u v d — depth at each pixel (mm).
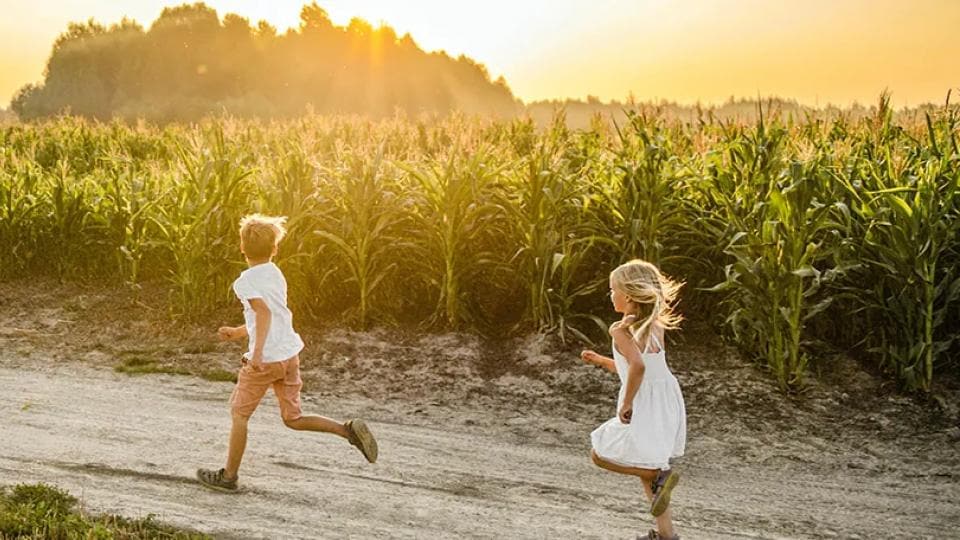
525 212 11219
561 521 6242
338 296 11688
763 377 9719
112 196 13555
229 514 5750
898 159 10602
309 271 11453
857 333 10250
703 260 10906
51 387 9242
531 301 11078
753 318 9945
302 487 6465
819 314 10438
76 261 13500
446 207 11047
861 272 10094
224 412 8633
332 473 6910
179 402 8945
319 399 9406
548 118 17516
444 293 11164
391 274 11484
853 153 11711
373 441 6238
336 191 11703
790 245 9352
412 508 6246
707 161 11570
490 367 10305
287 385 6262
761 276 9539
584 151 13102
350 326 11195
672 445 5578
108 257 13398
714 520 6559
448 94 79312
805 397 9383
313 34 82750
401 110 20969
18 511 5215
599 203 11359
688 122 13961
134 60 84562
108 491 6000
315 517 5855
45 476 6215
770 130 10977
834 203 10227
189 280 11594
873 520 6762
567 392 9695
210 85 82250
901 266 9461
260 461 7027
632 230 10578
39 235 13641
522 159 11469
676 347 10453
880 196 9883
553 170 11164
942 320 9367
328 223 11555
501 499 6660
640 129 11781
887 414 9055
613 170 11539
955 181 9500
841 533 6457
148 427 7859
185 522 5492
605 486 7203
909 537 6438
